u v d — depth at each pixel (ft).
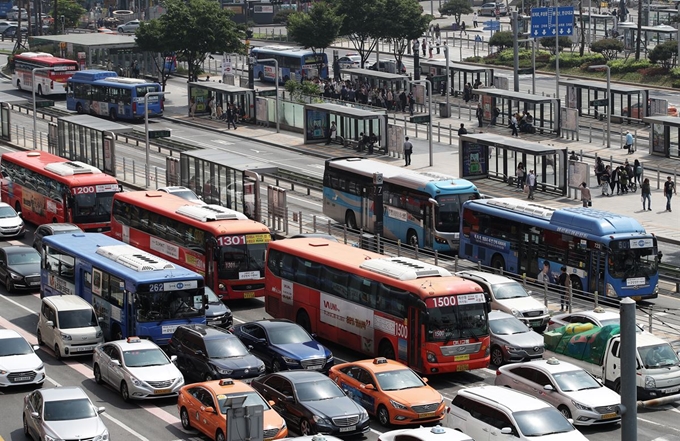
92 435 186.19
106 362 226.79
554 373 204.44
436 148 513.04
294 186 447.01
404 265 242.78
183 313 249.96
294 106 567.59
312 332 263.70
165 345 248.11
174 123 602.85
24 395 224.94
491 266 320.70
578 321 244.63
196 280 252.01
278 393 203.72
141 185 446.19
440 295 229.25
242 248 294.66
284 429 188.14
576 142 509.35
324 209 383.65
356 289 248.11
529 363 210.38
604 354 219.82
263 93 580.71
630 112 547.08
